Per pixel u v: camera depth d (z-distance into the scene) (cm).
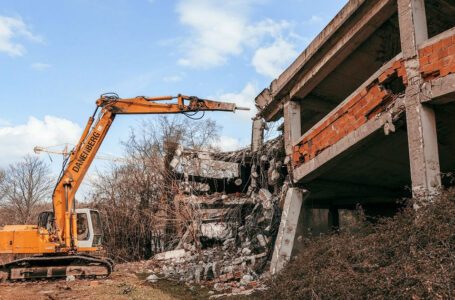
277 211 1284
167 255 1566
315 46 970
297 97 1130
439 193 631
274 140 1404
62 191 1248
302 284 707
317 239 848
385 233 638
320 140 969
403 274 539
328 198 1487
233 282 1009
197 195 1892
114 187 2062
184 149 1872
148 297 886
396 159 983
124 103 1307
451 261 522
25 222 3006
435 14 880
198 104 1273
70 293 971
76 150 1270
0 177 3247
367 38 913
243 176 1933
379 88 782
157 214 1806
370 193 1301
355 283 597
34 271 1198
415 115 691
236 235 1544
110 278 1253
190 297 896
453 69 646
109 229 1925
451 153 940
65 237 1218
